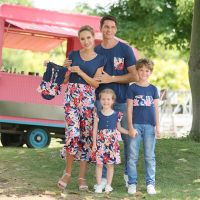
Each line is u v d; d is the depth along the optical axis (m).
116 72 8.14
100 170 7.91
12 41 14.64
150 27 23.06
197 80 12.38
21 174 9.07
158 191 8.07
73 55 8.05
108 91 7.82
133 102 7.94
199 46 12.38
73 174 9.13
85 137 7.93
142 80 7.95
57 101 13.66
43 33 13.25
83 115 7.86
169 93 21.61
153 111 7.95
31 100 13.52
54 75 8.01
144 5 22.22
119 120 7.93
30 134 13.74
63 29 13.39
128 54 8.12
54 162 10.02
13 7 13.21
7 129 13.77
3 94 13.37
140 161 9.97
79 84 7.89
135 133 7.85
